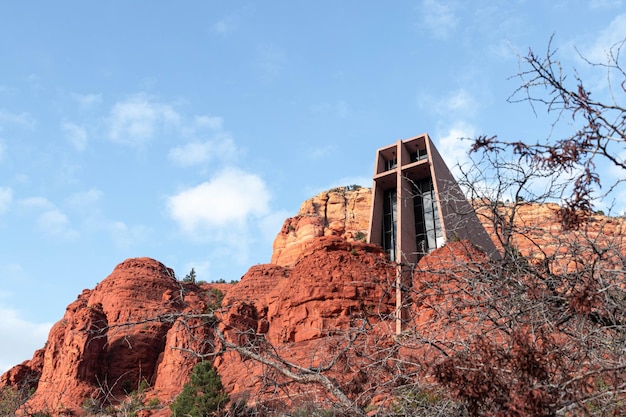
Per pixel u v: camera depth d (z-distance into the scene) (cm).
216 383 2891
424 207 6600
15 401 1284
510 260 643
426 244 6366
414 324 732
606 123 562
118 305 8925
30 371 7425
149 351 7681
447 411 620
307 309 5659
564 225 598
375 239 6494
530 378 540
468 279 678
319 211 12988
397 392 671
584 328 612
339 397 670
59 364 7319
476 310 664
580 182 584
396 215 6719
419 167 6712
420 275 807
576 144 572
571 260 639
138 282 9344
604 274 608
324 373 732
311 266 5953
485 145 628
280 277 9538
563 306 609
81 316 7250
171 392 6081
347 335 770
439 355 644
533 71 591
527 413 505
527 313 626
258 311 7050
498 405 541
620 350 573
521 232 651
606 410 535
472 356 587
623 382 538
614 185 574
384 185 6988
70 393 6462
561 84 581
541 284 633
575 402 520
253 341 743
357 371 709
